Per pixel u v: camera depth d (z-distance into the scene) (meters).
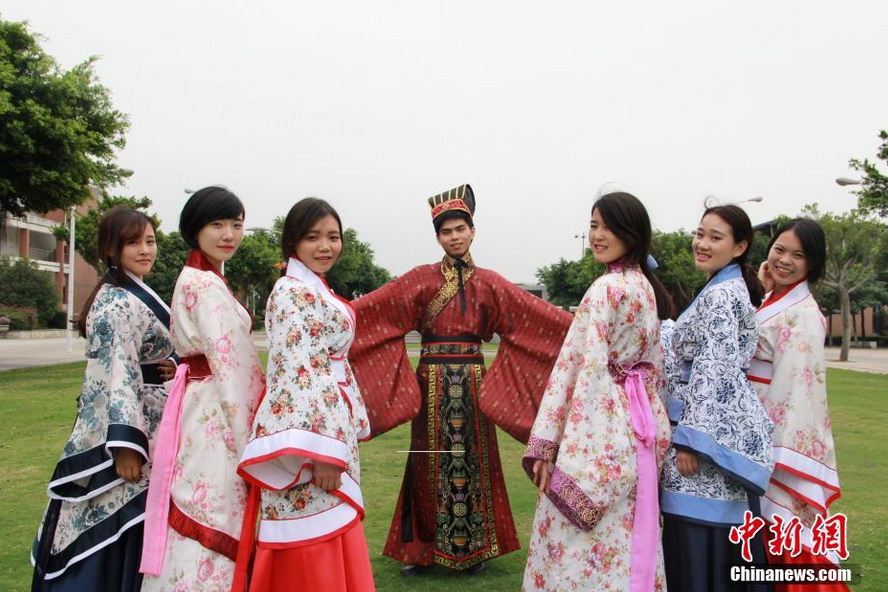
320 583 3.05
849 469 7.81
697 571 3.40
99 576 3.38
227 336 3.32
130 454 3.39
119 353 3.49
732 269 3.70
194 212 3.50
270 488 3.07
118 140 20.03
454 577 4.69
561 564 3.39
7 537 5.30
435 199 4.90
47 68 17.59
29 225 47.97
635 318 3.55
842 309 28.20
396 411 4.69
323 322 3.29
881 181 19.03
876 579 4.48
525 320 4.77
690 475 3.45
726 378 3.45
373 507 6.19
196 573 3.13
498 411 4.66
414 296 4.83
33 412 11.41
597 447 3.39
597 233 3.69
